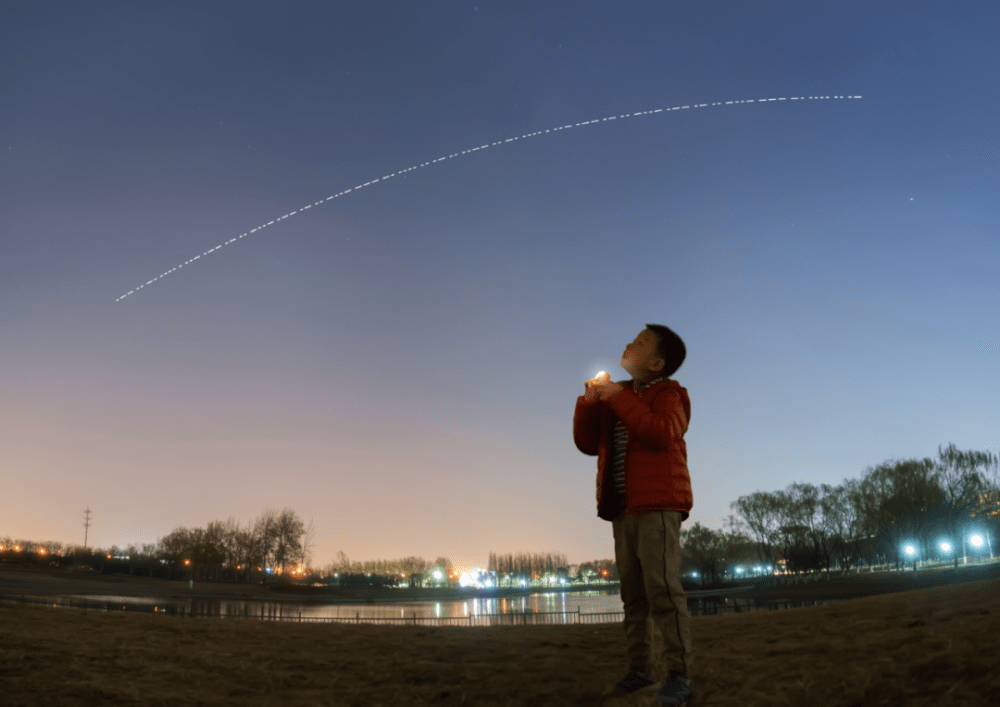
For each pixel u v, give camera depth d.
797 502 95.81
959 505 76.56
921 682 3.02
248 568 129.50
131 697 3.67
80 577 92.88
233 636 6.00
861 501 86.94
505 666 4.71
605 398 3.93
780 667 3.87
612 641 5.62
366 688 4.27
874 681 3.15
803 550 93.94
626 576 3.95
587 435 4.35
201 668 4.62
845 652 3.98
